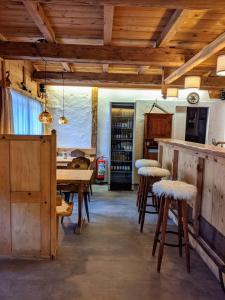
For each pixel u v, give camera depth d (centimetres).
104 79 588
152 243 330
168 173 372
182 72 389
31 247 286
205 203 303
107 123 702
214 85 572
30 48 376
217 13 306
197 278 254
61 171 409
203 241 300
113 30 361
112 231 368
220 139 684
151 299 221
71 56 380
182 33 365
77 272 260
